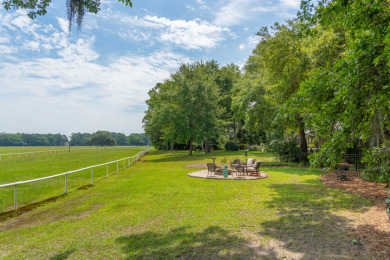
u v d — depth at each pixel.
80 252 4.93
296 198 9.20
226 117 51.62
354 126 5.06
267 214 7.25
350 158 19.69
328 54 12.23
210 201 9.05
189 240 5.38
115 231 6.11
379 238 5.09
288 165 21.75
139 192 11.09
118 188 12.23
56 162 29.70
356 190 9.98
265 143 53.56
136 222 6.77
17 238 5.86
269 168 20.20
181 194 10.43
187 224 6.47
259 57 21.30
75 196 10.59
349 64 4.95
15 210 8.35
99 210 8.27
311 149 22.80
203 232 5.86
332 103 5.24
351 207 7.67
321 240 5.23
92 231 6.15
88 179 15.84
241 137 57.97
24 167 23.58
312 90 5.29
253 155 35.94
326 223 6.29
